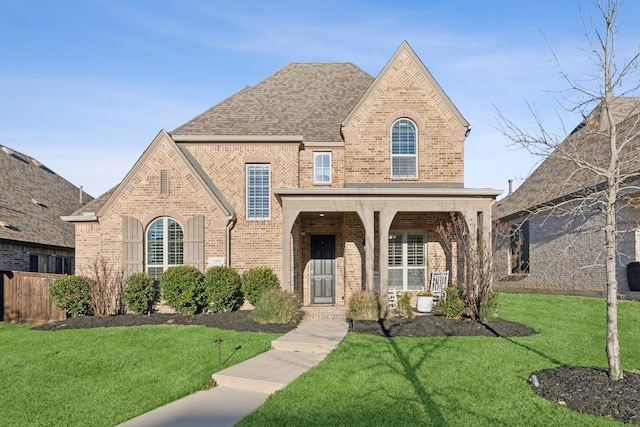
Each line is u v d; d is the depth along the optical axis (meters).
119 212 16.31
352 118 17.69
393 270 17.86
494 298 13.64
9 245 19.89
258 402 7.25
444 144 17.69
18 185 25.06
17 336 12.45
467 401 6.75
